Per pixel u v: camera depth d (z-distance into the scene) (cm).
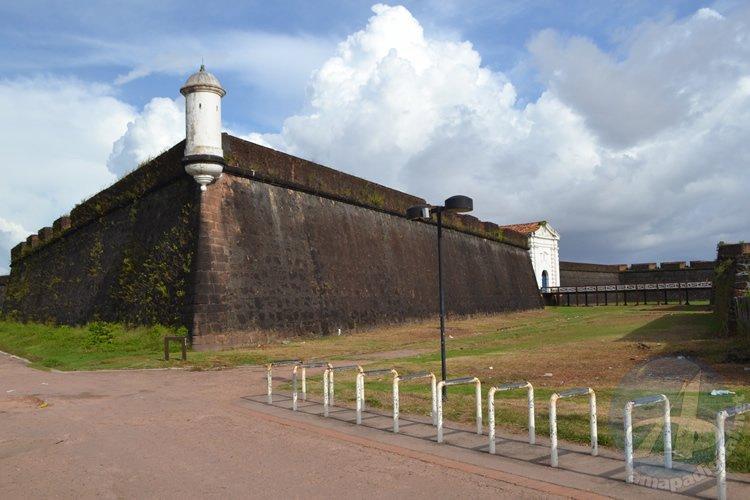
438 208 1130
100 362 1859
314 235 2969
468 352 2019
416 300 3822
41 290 4000
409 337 2808
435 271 4206
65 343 2466
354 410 1012
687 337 2098
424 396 1116
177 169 2523
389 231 3744
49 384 1398
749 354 1406
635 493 555
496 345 2267
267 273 2572
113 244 3023
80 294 3262
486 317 4738
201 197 2378
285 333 2569
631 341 2062
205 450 760
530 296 6012
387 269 3575
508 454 706
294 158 2933
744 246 2422
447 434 819
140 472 667
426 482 613
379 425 888
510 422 867
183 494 590
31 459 727
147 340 2234
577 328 2919
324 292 2906
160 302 2434
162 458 724
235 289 2381
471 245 4994
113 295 2830
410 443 775
